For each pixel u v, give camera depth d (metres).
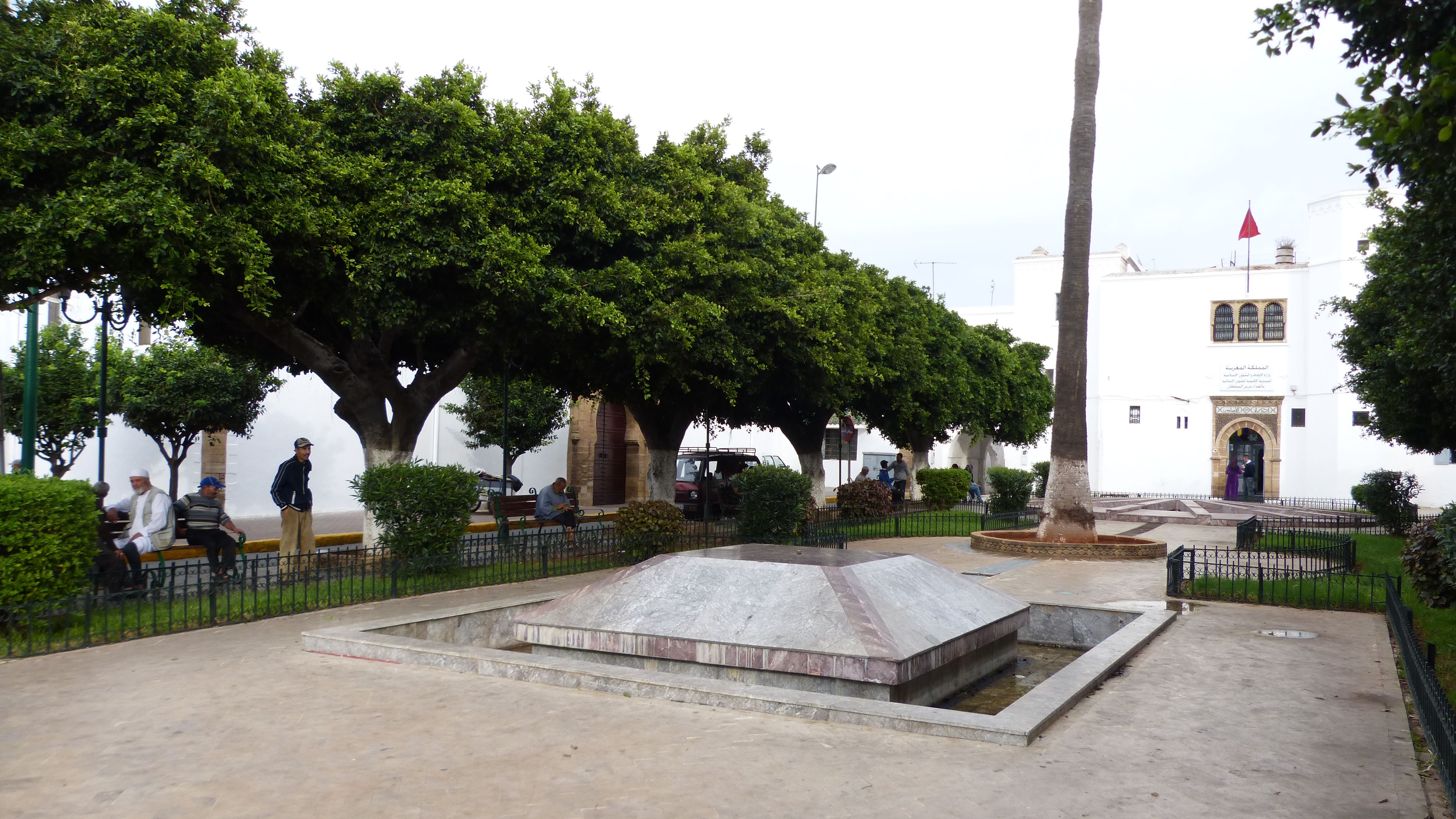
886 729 4.75
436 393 11.83
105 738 4.63
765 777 4.05
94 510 7.75
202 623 7.62
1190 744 4.58
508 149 10.62
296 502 10.68
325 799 3.81
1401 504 19.55
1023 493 22.00
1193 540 17.42
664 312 11.25
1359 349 16.69
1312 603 9.05
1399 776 4.15
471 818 3.62
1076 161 15.02
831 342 14.91
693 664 6.02
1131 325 37.94
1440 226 6.07
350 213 9.43
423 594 9.30
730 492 22.06
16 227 7.71
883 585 6.39
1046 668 7.53
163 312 8.66
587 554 12.20
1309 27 4.78
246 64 9.73
